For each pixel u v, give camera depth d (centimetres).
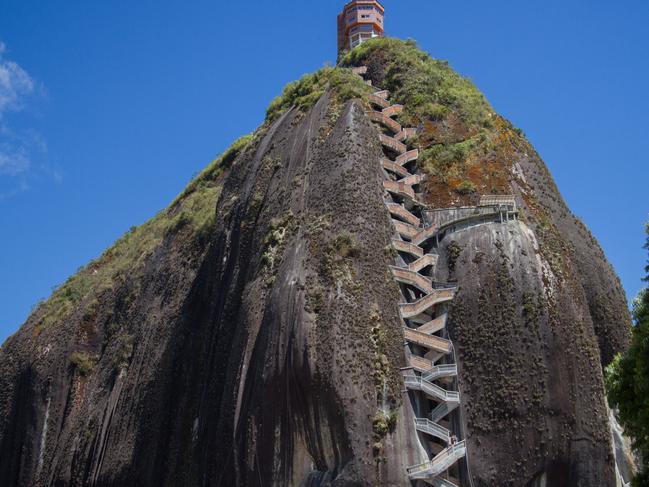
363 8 12775
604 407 6172
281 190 7650
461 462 5997
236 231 8081
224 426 6425
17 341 11188
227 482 6169
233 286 7500
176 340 8438
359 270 6600
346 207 6988
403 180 7675
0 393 10625
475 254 6800
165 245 10338
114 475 8069
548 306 6394
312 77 9262
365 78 9388
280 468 5944
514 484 5838
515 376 6125
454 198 7469
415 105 8494
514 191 7475
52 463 9281
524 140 8306
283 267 6812
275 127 8775
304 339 6191
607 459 6009
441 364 6462
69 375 10031
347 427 5838
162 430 7925
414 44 9681
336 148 7531
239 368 6550
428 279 6806
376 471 5719
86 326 10400
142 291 10019
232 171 9006
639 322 4247
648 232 4222
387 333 6334
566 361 6194
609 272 7562
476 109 8375
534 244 6800
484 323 6419
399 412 5994
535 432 5934
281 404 6103
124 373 9125
